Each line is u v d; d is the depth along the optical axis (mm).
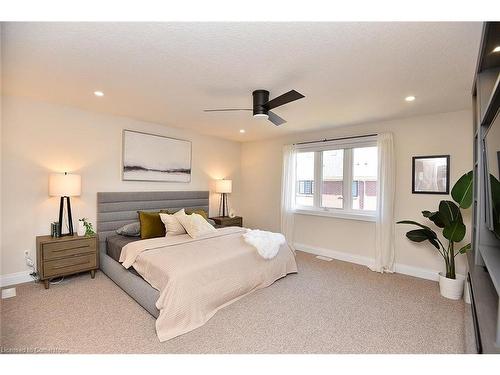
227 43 1723
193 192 4598
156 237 3371
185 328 2029
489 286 1729
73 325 2062
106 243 3424
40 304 2391
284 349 1815
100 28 1569
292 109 3115
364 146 3857
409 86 2385
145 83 2408
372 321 2207
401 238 3488
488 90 1931
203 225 3408
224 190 4840
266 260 2951
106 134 3508
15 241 2824
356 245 3939
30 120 2893
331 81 2299
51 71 2164
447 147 3150
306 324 2150
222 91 2586
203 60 1958
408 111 3156
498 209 1652
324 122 3752
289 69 2084
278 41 1688
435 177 3223
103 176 3498
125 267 2619
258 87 2471
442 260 3182
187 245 2836
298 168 4797
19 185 2842
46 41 1710
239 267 2613
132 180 3789
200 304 2174
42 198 2998
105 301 2469
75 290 2705
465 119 3041
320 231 4379
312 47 1751
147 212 3594
